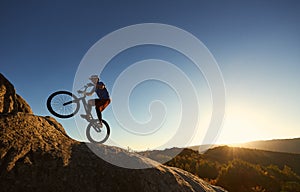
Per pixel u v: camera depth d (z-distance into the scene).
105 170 6.70
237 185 20.55
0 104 8.23
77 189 6.05
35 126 7.51
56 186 5.96
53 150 6.77
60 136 7.65
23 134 6.93
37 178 5.98
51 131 7.71
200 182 8.45
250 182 20.64
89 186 6.20
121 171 6.82
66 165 6.45
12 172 5.89
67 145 7.23
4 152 6.20
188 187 7.46
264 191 19.28
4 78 8.84
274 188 20.38
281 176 24.83
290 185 20.70
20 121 7.39
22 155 6.30
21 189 5.70
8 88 8.82
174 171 8.13
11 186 5.69
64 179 6.14
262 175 21.88
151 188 6.71
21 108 9.29
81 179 6.27
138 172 6.99
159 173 7.35
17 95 9.58
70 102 8.39
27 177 5.93
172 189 7.01
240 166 22.55
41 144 6.83
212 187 8.73
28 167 6.10
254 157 48.41
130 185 6.56
